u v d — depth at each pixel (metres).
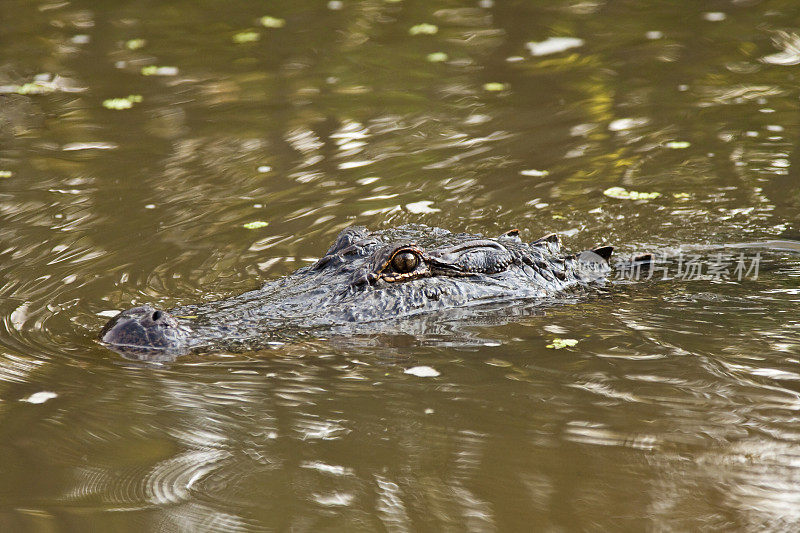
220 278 15.09
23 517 8.58
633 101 24.56
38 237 17.09
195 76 27.64
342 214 18.14
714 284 14.70
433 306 13.55
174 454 9.72
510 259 14.74
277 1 34.62
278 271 15.38
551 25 31.09
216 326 12.64
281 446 9.87
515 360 12.01
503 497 8.85
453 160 21.06
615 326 13.09
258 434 10.14
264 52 29.62
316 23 32.50
